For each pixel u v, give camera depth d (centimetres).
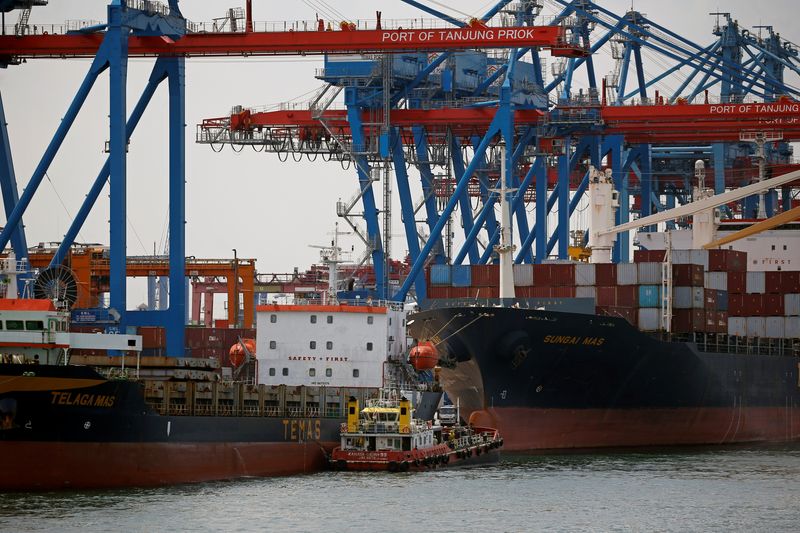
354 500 18875
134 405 18762
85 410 18238
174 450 19400
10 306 18812
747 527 17712
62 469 18300
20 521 16512
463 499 19275
